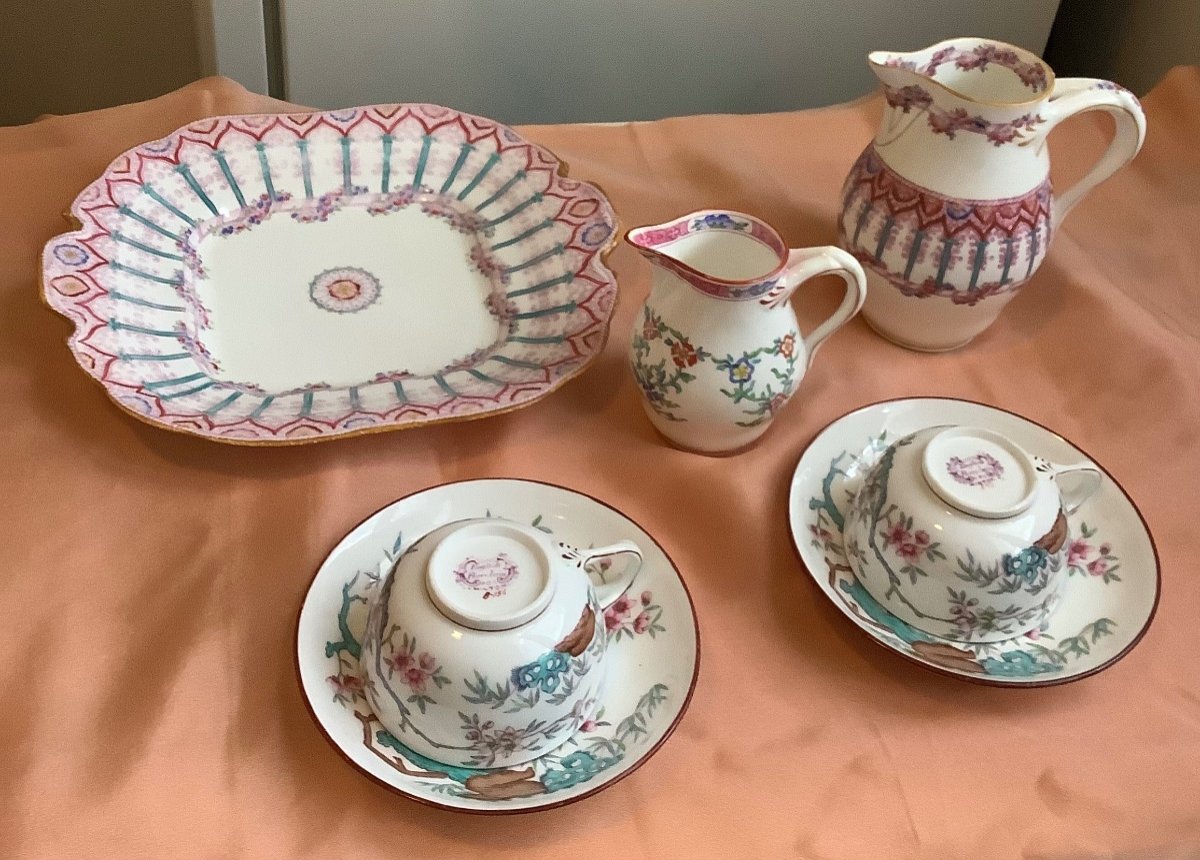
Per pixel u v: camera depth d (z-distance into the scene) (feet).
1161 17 3.54
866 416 1.96
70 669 1.54
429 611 1.39
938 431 1.70
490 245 2.31
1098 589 1.73
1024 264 2.01
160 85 4.71
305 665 1.49
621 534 1.71
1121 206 2.64
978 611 1.59
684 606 1.62
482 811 1.33
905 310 2.11
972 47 2.06
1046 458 1.88
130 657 1.58
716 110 3.88
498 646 1.36
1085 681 1.65
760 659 1.66
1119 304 2.30
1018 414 2.01
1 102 4.74
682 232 1.78
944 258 1.98
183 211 2.26
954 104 1.87
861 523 1.70
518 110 3.77
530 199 2.35
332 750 1.45
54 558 1.68
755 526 1.83
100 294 1.98
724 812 1.46
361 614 1.59
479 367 2.01
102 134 2.51
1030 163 1.94
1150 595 1.69
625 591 1.64
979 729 1.58
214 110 2.59
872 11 3.67
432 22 3.46
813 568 1.69
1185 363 2.19
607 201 2.27
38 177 2.38
